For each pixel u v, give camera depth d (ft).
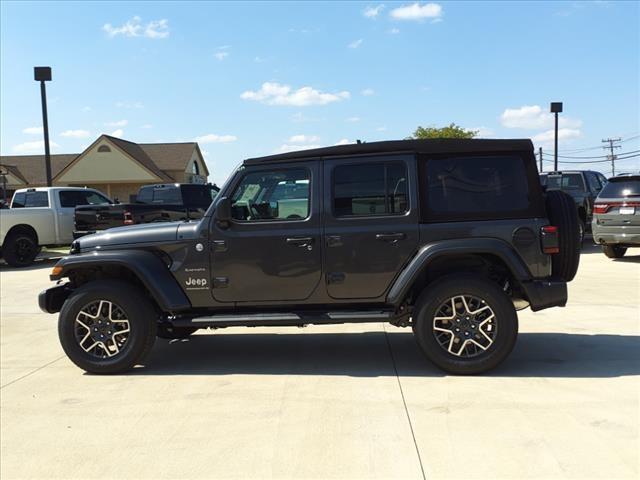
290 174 17.26
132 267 17.22
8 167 149.69
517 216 16.49
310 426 13.09
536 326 22.25
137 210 46.21
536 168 16.69
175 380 16.85
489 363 16.12
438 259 17.03
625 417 13.12
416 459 11.35
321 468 11.13
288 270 17.08
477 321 16.31
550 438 12.11
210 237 17.30
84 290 17.47
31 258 49.34
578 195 48.75
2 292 34.88
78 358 17.51
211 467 11.32
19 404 15.15
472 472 10.78
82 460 11.81
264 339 21.58
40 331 24.17
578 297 27.68
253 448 12.07
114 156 142.41
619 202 38.52
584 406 13.83
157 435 12.91
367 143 16.99
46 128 69.62
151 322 17.52
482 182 16.69
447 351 16.38
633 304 25.93
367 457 11.50
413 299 17.40
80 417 14.12
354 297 17.02
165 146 163.12
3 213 47.60
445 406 14.07
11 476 11.23
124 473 11.21
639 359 17.63
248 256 17.16
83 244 18.13
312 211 17.02
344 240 16.81
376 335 21.83
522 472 10.73
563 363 17.37
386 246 16.66
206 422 13.55
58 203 51.13
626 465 10.92
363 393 15.17
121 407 14.74
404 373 16.85
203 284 17.38
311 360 18.56
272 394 15.33
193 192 53.16
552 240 16.20
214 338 21.91
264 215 17.37
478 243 16.19
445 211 16.62
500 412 13.58
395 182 16.83
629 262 39.91
